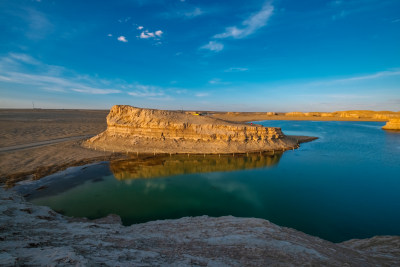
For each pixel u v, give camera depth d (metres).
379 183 23.89
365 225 15.47
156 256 6.63
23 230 8.60
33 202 18.22
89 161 30.20
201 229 11.33
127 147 37.03
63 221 13.34
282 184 23.53
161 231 11.09
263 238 9.31
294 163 31.92
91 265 4.66
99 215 16.39
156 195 20.31
